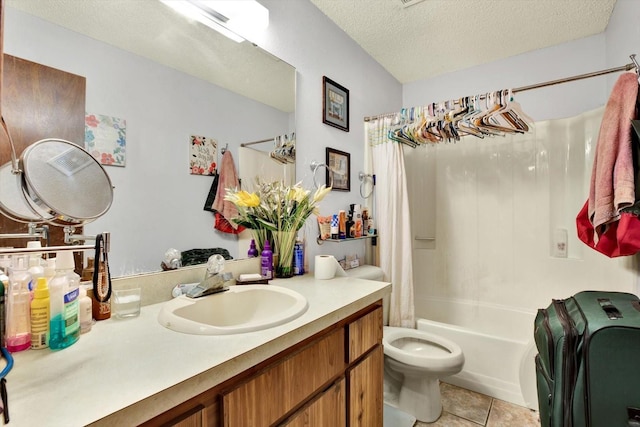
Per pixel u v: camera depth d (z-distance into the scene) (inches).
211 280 43.7
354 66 85.4
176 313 37.2
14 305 27.3
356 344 44.5
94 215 33.8
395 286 82.2
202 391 24.1
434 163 105.3
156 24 43.7
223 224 52.2
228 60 53.0
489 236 96.0
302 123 67.4
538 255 88.9
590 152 81.3
